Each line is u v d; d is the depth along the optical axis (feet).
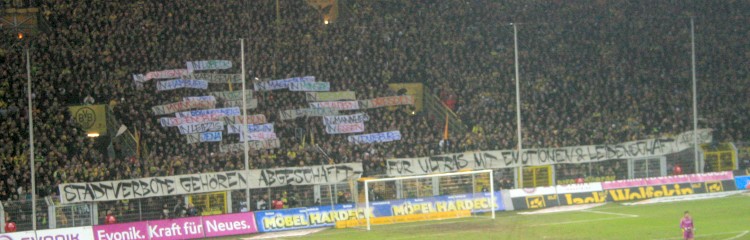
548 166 252.83
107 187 209.77
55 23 276.62
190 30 282.36
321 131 261.65
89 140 236.22
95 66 260.01
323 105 267.59
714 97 301.22
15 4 276.21
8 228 192.75
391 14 315.78
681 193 247.70
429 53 299.79
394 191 236.22
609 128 273.33
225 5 295.48
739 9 334.85
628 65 310.86
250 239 196.54
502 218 216.33
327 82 271.28
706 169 263.08
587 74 304.09
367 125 265.75
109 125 247.91
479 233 191.83
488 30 315.37
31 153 192.65
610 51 315.37
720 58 317.83
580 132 269.64
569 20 328.08
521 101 285.84
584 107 287.28
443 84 289.12
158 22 284.41
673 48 319.27
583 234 185.26
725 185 252.62
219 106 258.98
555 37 317.63
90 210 207.00
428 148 255.50
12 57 254.88
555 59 308.60
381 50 293.64
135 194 212.43
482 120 273.33
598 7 334.44
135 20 281.33
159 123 252.01
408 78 289.94
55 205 202.49
